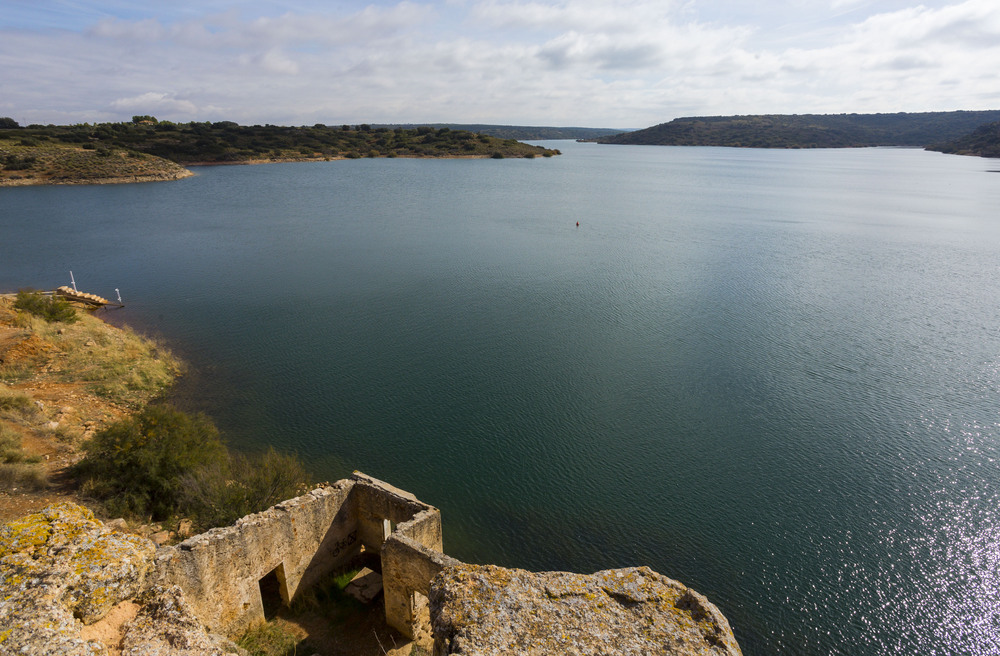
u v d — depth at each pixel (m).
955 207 128.38
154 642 9.78
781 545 26.20
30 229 94.75
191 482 23.27
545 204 131.50
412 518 19.28
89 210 113.06
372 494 21.50
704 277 70.19
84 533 11.08
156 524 22.33
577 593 8.19
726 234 97.56
